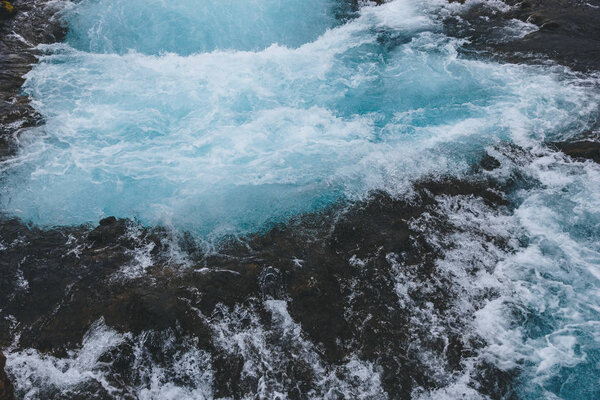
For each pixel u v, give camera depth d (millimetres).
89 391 5363
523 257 6797
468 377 5492
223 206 7703
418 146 8797
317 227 7332
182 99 10016
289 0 13078
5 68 10586
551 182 7926
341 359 5684
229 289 6398
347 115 9688
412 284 6480
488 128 9109
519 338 5840
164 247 7102
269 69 11023
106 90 10188
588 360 5578
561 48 11141
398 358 5680
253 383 5477
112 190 7992
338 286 6453
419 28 12328
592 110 9289
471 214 7473
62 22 12102
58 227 7414
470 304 6250
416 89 10258
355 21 12734
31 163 8422
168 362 5656
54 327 6004
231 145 8945
